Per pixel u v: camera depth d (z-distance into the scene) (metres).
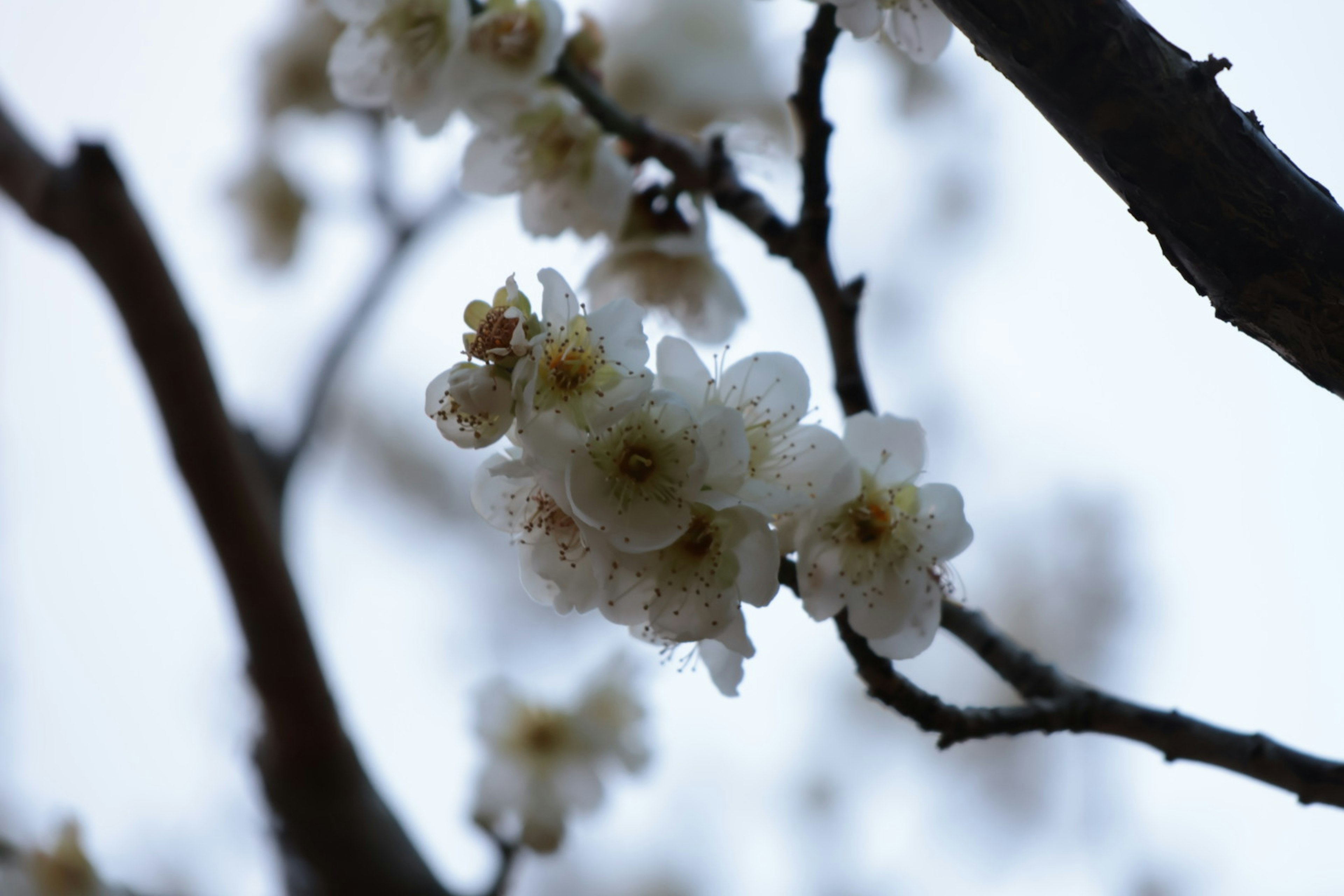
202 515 1.09
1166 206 0.94
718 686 0.96
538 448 0.94
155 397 1.09
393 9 1.05
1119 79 0.93
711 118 1.45
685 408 0.94
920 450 0.97
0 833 1.28
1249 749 0.97
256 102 1.64
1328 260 0.93
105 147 1.09
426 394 0.95
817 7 1.00
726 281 1.06
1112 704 0.98
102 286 1.09
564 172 1.05
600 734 1.32
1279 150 0.94
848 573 0.97
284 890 1.10
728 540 0.95
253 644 1.10
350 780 1.10
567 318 0.95
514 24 1.04
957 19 0.94
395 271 1.53
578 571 0.95
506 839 1.24
